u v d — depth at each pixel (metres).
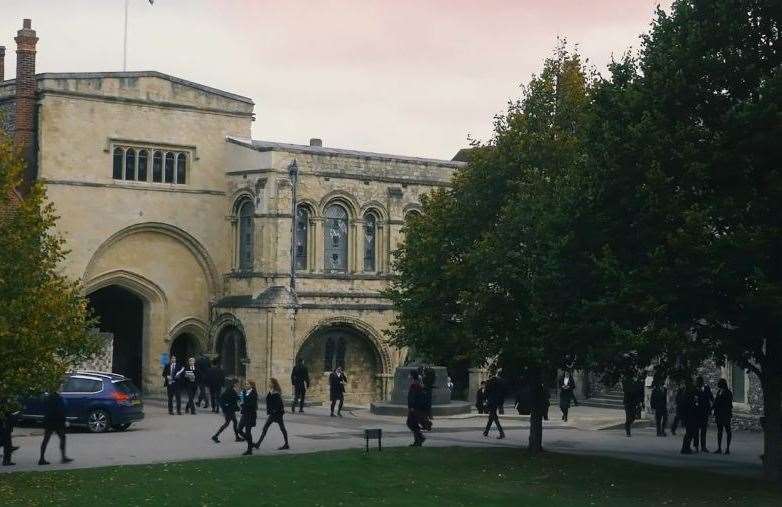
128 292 62.28
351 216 62.09
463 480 29.73
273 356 58.28
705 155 28.05
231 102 62.06
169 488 26.64
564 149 33.97
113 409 39.84
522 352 32.75
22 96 56.12
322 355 61.19
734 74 28.88
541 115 35.09
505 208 33.12
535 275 31.19
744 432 45.72
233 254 61.59
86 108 57.47
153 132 59.50
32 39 56.41
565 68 35.66
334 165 61.41
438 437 40.69
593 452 37.66
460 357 34.53
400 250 38.12
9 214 28.75
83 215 57.34
